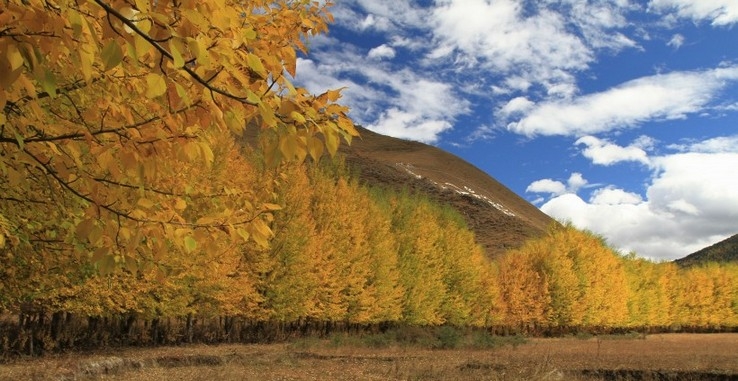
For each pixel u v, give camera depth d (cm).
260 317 2541
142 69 203
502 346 3216
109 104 205
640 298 5981
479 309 4288
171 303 1992
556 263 4731
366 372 1786
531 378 1656
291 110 166
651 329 7019
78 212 291
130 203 243
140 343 2312
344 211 3027
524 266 4697
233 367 1661
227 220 227
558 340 4300
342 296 3003
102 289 1598
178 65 130
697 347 3419
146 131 193
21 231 357
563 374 1819
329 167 3256
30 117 227
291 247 2522
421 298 3666
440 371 1825
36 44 138
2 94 135
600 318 5022
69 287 1557
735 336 5662
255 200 261
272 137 166
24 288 726
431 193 12200
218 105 175
